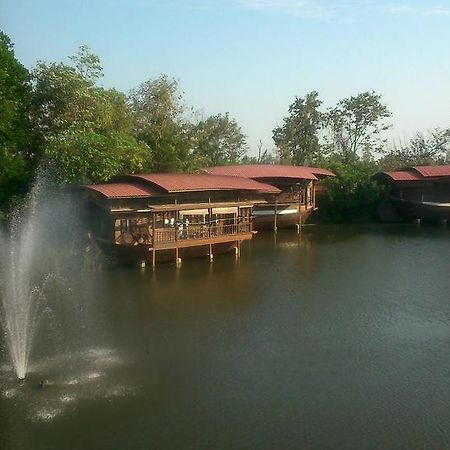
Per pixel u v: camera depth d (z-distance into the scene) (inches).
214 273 1375.5
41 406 653.9
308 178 2186.3
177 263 1439.5
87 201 1470.2
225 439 584.7
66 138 1517.0
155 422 618.8
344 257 1628.9
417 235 2078.0
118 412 641.6
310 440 582.9
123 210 1357.0
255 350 842.8
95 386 710.5
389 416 635.5
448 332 941.2
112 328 938.7
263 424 616.1
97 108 1723.7
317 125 3476.9
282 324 974.4
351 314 1043.9
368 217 2534.5
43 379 728.3
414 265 1514.5
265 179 2113.7
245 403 666.8
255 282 1288.1
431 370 770.8
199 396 683.4
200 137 2454.5
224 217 1581.0
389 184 2532.0
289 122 3464.6
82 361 791.1
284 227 2231.8
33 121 1710.1
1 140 1513.3
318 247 1807.3
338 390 703.7
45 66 1695.4
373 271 1434.5
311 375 750.5
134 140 1749.5
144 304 1086.4
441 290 1237.7
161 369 765.3
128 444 574.2
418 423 619.5
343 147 3501.5
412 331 944.9
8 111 1467.8
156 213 1423.5
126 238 1379.2
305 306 1093.8
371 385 719.7
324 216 2508.6
